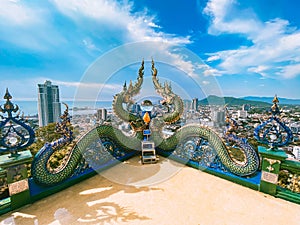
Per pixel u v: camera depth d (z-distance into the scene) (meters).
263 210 2.04
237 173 2.69
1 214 1.89
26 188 2.06
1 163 1.82
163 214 1.97
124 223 1.82
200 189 2.52
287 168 2.22
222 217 1.92
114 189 2.51
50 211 1.99
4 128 1.85
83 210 2.02
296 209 2.06
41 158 2.21
